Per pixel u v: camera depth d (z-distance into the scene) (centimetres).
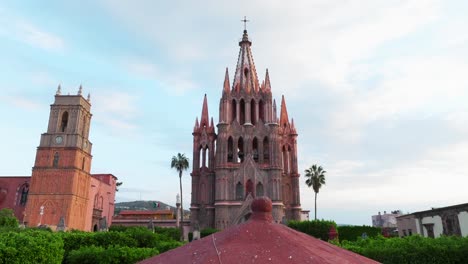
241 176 7062
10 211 5325
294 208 7431
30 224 6378
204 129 7900
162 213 9738
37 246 1285
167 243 2205
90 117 7694
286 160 7862
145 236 2366
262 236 282
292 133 8062
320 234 4684
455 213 4341
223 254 253
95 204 7969
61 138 6931
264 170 7156
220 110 7562
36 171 6725
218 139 7275
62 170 6738
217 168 7062
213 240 289
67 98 7200
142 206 16600
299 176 7744
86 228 7275
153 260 293
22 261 1220
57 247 1430
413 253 1648
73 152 6850
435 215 4809
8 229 2966
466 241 1720
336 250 307
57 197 6575
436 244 1708
